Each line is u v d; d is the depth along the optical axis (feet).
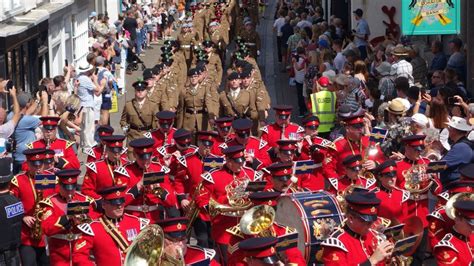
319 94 73.41
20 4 90.02
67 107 72.49
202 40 118.93
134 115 70.18
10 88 66.49
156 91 72.13
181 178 55.88
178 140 56.90
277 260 36.06
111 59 112.27
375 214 39.11
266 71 124.67
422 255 50.96
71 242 47.34
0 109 62.64
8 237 48.37
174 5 167.84
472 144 55.06
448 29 79.82
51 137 58.80
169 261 37.52
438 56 83.15
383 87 75.82
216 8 129.90
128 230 42.27
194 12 133.80
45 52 100.17
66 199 47.55
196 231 53.26
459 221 40.63
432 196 56.24
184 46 111.45
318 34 106.93
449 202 41.75
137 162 52.13
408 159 51.39
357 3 100.63
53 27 103.96
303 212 46.44
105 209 42.09
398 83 65.10
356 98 72.69
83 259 41.83
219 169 51.21
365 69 79.51
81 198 48.47
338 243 39.04
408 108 60.13
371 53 95.61
